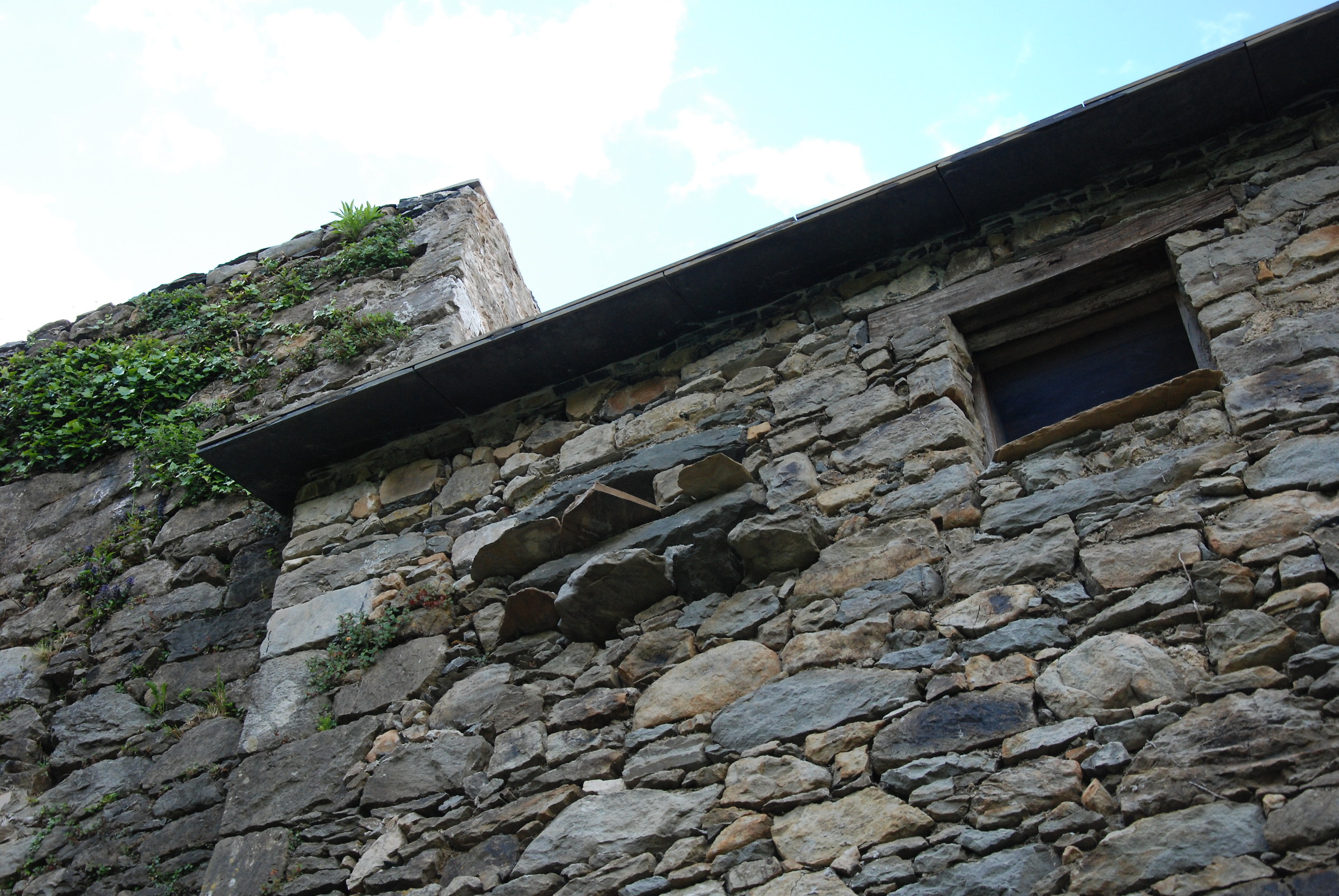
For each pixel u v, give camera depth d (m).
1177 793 3.44
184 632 6.42
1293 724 3.44
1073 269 5.19
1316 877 3.12
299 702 5.40
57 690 6.58
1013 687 3.95
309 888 4.64
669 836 4.11
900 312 5.49
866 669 4.27
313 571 5.94
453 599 5.51
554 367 6.03
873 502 4.81
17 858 5.68
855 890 3.68
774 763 4.14
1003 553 4.35
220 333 8.22
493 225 9.16
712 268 5.61
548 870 4.21
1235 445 4.25
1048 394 5.21
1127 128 5.21
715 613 4.77
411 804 4.76
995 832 3.61
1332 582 3.72
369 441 6.30
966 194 5.44
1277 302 4.63
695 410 5.62
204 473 7.15
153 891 5.24
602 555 4.93
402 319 7.69
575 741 4.62
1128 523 4.21
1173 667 3.75
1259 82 5.05
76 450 7.81
